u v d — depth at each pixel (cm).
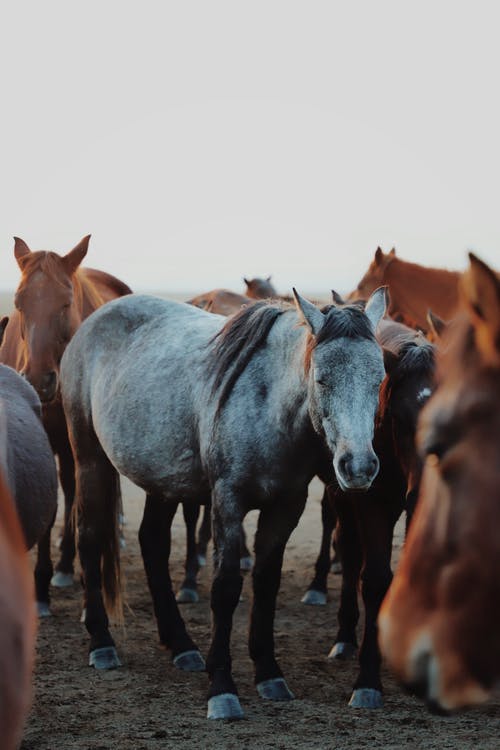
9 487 432
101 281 984
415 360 520
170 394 566
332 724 498
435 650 174
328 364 468
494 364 168
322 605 747
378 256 1141
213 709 505
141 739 473
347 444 458
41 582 702
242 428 521
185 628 629
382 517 539
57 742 466
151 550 629
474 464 169
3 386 554
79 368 650
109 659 591
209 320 605
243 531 845
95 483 632
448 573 173
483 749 462
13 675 185
